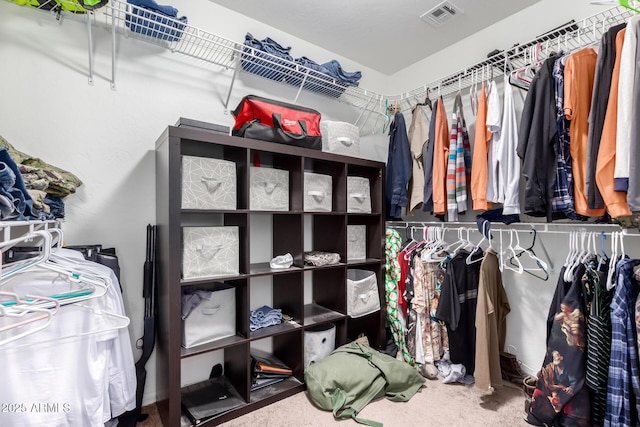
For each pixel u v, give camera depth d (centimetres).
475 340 194
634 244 163
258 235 214
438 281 220
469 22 221
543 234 198
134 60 174
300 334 190
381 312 229
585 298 146
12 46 144
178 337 146
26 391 90
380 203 234
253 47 195
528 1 199
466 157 214
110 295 117
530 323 205
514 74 180
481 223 194
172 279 145
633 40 127
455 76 230
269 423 158
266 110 180
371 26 225
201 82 196
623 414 132
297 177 191
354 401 171
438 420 161
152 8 156
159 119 181
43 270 103
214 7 200
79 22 159
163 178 155
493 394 187
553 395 147
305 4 201
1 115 141
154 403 175
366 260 229
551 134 156
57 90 153
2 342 69
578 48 179
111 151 167
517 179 179
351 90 254
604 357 141
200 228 156
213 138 155
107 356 113
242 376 172
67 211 155
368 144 290
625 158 126
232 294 175
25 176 102
